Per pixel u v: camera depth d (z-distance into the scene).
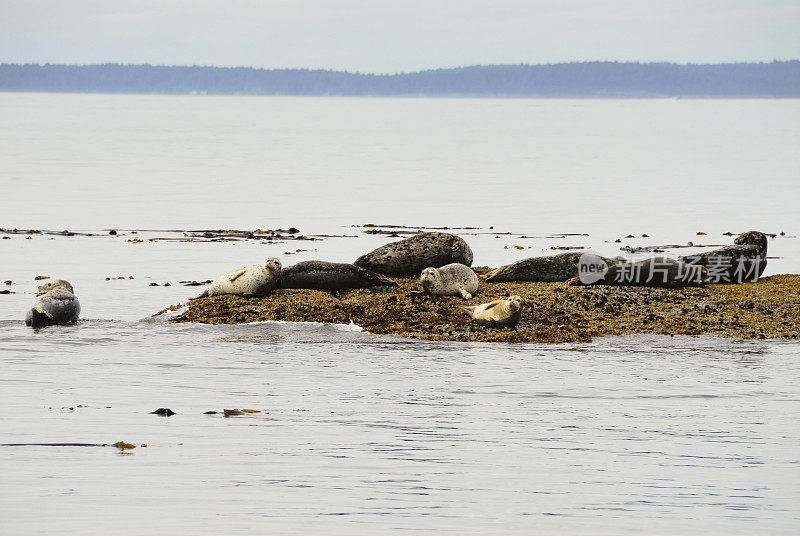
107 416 49.59
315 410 51.59
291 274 82.56
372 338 70.75
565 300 78.88
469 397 54.91
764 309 77.50
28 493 37.81
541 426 49.00
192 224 150.25
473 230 145.00
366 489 39.19
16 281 97.00
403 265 90.56
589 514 36.72
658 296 80.50
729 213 168.62
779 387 57.59
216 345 68.38
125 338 70.50
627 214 167.62
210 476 40.34
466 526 35.31
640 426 49.16
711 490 39.56
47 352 65.94
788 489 39.72
